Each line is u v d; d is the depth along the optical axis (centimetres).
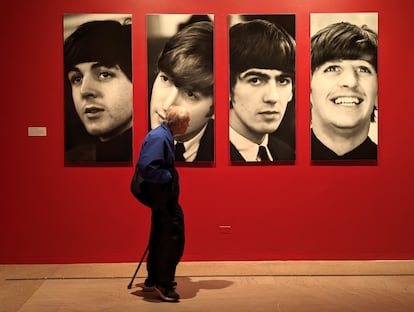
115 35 539
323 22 542
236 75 541
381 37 546
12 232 545
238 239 551
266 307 418
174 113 443
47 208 545
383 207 550
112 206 547
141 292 459
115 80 540
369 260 552
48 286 477
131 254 550
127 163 546
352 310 412
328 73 543
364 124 545
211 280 491
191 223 549
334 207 550
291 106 543
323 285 474
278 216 550
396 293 452
